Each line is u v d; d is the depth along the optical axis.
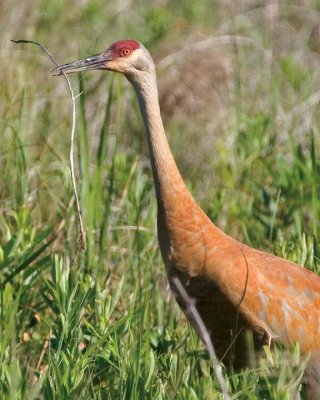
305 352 10.82
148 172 15.91
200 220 10.72
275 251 12.56
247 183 14.94
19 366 10.08
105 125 12.87
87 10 20.59
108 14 20.73
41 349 11.51
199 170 15.90
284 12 20.11
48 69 17.91
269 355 10.04
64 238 13.38
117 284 12.30
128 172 15.05
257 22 19.75
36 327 11.95
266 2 20.31
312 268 11.91
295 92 17.80
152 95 11.07
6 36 18.38
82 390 9.49
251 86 17.83
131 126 16.64
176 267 10.76
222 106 17.25
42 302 12.12
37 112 16.42
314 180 12.70
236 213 14.00
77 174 14.98
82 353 10.65
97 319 11.17
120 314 11.81
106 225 12.75
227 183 14.95
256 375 10.02
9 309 11.12
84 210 13.16
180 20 20.66
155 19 20.48
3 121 15.47
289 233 13.60
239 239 13.77
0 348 10.42
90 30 20.08
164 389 9.62
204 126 16.95
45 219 14.16
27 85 17.11
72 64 11.44
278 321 10.69
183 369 9.94
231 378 10.14
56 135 16.03
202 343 11.48
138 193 13.97
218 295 10.59
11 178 14.42
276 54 19.36
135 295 11.52
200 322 10.18
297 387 9.92
